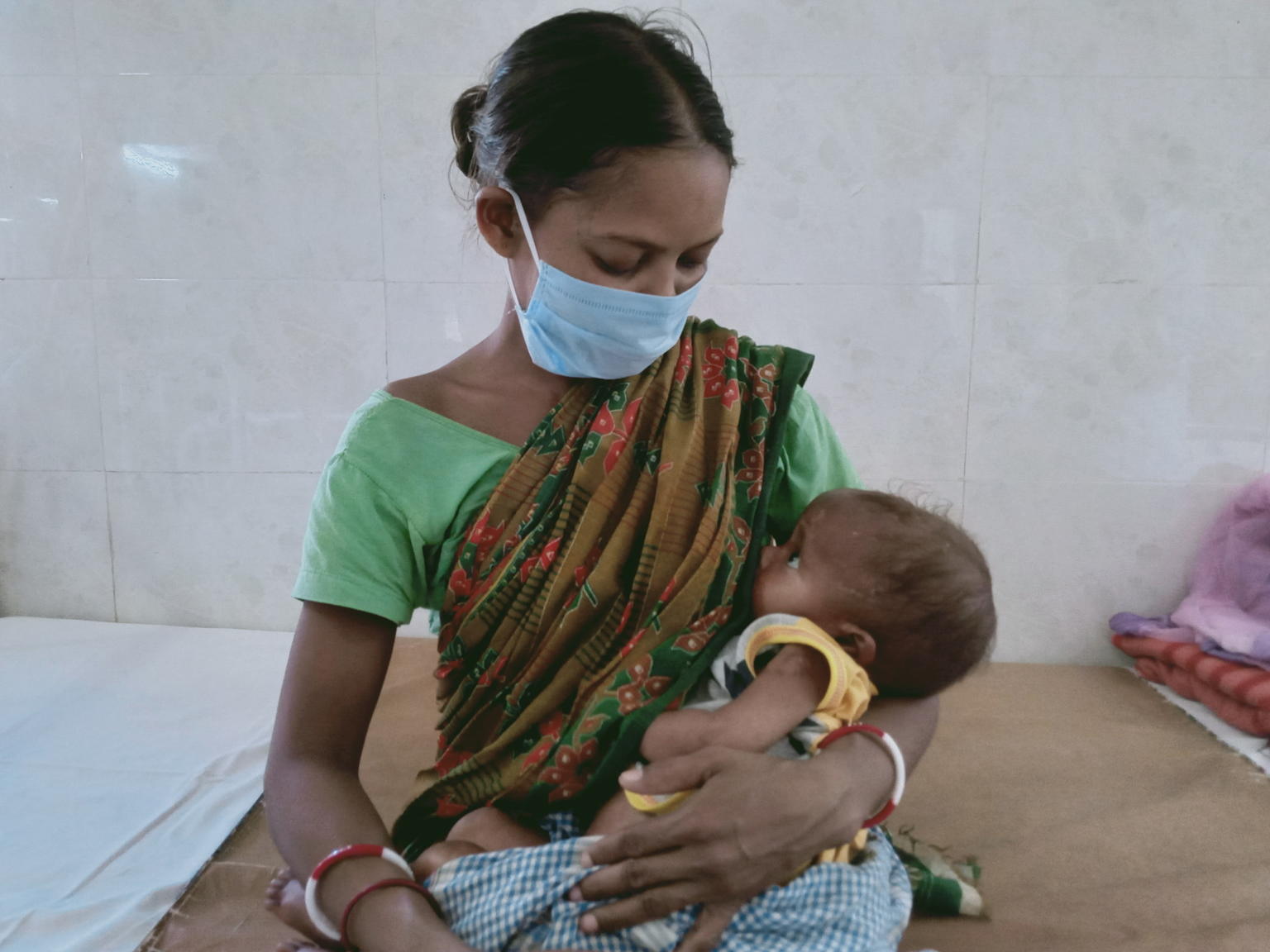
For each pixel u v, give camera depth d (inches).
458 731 40.6
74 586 111.6
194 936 56.7
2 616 112.7
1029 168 97.0
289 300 104.2
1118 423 100.6
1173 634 95.9
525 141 36.4
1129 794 74.0
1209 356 98.7
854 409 102.5
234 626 111.1
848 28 95.9
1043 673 101.5
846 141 97.7
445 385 41.9
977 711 90.9
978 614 39.3
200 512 109.0
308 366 105.3
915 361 101.1
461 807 39.8
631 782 34.7
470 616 38.4
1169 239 97.2
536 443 39.6
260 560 109.6
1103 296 98.5
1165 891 61.0
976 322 99.8
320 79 100.0
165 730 84.2
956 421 101.9
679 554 38.5
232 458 107.7
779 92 97.3
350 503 39.0
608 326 37.9
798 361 43.9
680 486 38.9
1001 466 102.3
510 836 37.1
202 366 106.0
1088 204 97.2
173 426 107.4
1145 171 96.3
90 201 103.6
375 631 39.6
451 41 98.6
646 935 33.0
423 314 103.7
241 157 101.7
